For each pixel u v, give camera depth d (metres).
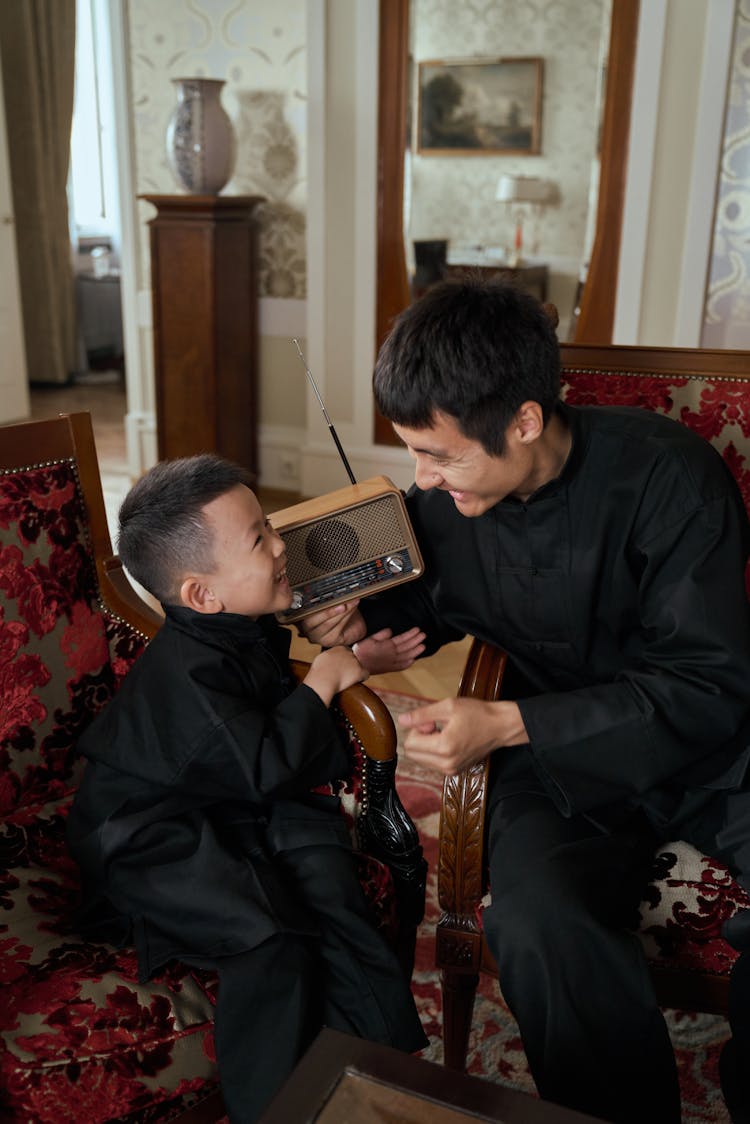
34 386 6.59
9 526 1.32
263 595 1.21
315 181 3.69
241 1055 1.03
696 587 1.17
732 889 1.23
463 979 1.32
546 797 1.30
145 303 4.26
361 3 3.45
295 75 3.75
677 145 3.22
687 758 1.17
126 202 4.17
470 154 3.60
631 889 1.21
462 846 1.27
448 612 1.40
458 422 1.09
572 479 1.24
